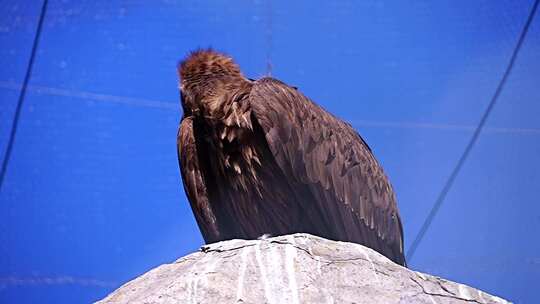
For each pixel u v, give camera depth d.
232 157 12.53
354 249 9.68
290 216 12.59
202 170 12.78
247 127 12.42
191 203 12.73
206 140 12.74
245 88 12.74
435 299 9.25
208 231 12.61
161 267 9.93
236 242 9.91
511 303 9.43
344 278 9.32
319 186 12.67
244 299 9.13
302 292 9.18
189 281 9.30
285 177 12.43
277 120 12.37
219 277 9.31
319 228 12.70
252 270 9.38
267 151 12.44
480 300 9.37
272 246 9.62
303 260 9.44
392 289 9.27
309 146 12.68
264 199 12.54
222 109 12.53
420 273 9.59
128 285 9.76
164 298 9.19
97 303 9.58
